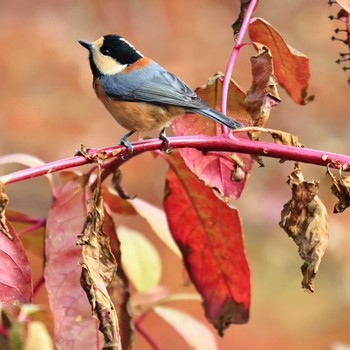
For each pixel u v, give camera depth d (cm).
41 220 658
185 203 657
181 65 849
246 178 655
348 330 727
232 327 725
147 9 871
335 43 909
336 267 749
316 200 652
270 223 786
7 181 648
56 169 649
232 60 656
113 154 650
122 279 653
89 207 653
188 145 652
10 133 777
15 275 649
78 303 650
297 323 735
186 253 657
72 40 821
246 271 656
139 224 784
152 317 714
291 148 651
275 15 939
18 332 643
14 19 817
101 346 650
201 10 891
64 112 788
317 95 871
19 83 792
